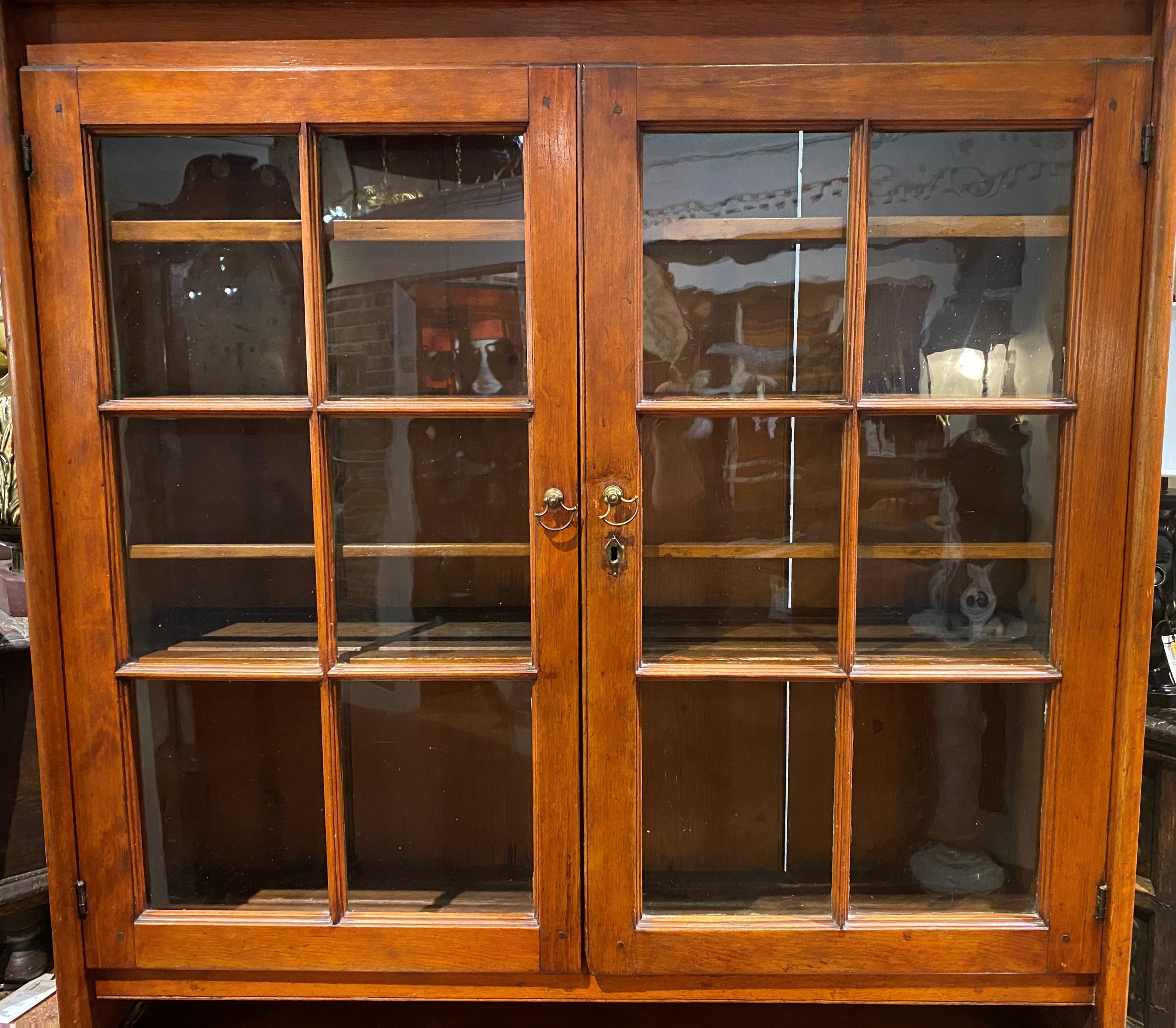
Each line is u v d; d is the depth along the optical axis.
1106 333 0.86
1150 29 0.85
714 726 0.98
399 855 1.00
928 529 0.95
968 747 0.96
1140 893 1.10
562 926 0.92
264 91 0.85
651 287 0.92
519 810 0.98
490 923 0.93
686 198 0.90
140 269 0.93
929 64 0.84
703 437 0.94
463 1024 1.08
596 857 0.92
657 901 0.96
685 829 0.99
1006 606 0.95
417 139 0.89
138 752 0.94
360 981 0.95
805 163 0.89
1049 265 0.90
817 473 0.94
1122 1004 0.90
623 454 0.88
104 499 0.90
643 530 0.93
